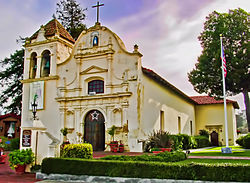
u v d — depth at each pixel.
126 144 19.12
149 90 21.69
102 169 10.51
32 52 24.94
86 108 21.20
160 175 9.70
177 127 29.31
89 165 10.74
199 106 39.88
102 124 20.67
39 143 13.11
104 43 21.59
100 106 20.62
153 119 22.03
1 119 32.50
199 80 30.64
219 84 30.34
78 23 39.72
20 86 33.06
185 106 34.00
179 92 28.92
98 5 22.59
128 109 19.56
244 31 29.62
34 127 12.97
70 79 22.45
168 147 17.08
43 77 23.41
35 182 10.70
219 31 29.75
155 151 16.55
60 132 21.72
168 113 26.42
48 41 23.94
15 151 12.70
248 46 28.58
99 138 20.56
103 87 21.17
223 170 9.14
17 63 32.72
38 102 23.28
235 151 20.97
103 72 21.05
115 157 11.97
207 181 9.19
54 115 22.42
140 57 20.50
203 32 31.59
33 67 25.08
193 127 37.62
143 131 19.66
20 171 12.56
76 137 21.05
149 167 9.92
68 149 12.21
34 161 12.90
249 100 31.20
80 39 22.77
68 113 21.89
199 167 9.41
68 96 22.25
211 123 38.62
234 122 39.88
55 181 10.88
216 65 28.84
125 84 19.84
